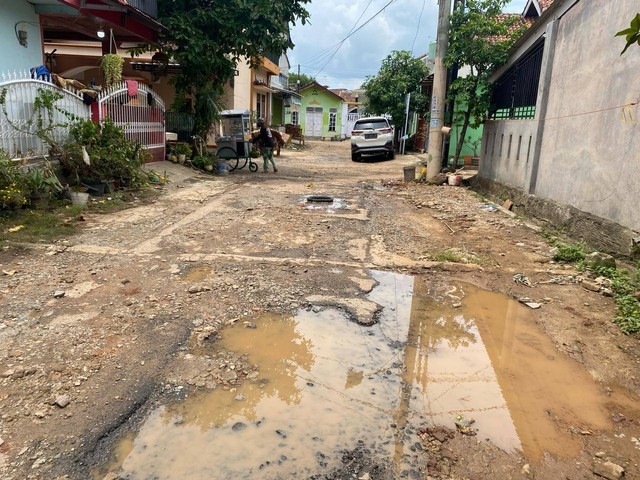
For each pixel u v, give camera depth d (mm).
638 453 2584
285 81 39031
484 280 5180
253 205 8891
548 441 2670
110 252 5566
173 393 2965
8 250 5402
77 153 8156
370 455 2496
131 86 10758
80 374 3104
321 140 41844
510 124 10000
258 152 19188
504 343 3814
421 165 17906
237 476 2316
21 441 2490
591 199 6254
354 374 3277
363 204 9453
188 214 7828
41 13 9234
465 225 7688
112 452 2453
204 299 4348
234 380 3133
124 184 9188
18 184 6641
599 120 6125
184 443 2535
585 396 3117
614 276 4980
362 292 4699
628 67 5461
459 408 2941
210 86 13805
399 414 2855
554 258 5805
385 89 26906
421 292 4805
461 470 2418
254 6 12711
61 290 4402
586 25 6656
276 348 3568
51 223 6508
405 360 3498
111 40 10758
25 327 3688
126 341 3551
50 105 7727
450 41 12688
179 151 13211
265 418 2766
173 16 12117
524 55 9492
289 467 2389
